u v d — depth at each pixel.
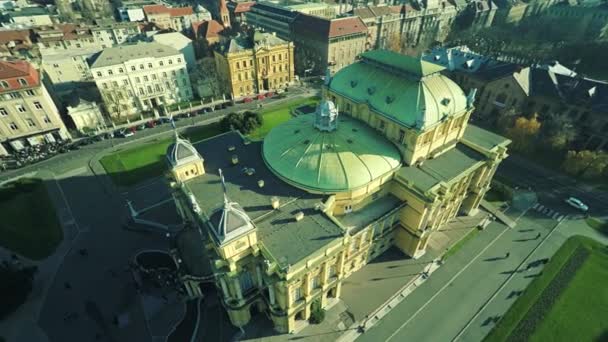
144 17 183.62
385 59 67.56
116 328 53.03
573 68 144.88
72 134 103.94
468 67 117.88
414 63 63.12
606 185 83.75
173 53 119.06
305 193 55.16
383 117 62.22
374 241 60.59
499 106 108.00
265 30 187.75
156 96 120.94
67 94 123.56
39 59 121.12
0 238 68.06
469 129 75.00
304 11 185.12
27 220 72.75
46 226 71.50
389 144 63.25
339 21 147.50
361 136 62.16
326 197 54.28
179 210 67.00
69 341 51.47
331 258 48.03
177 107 121.94
